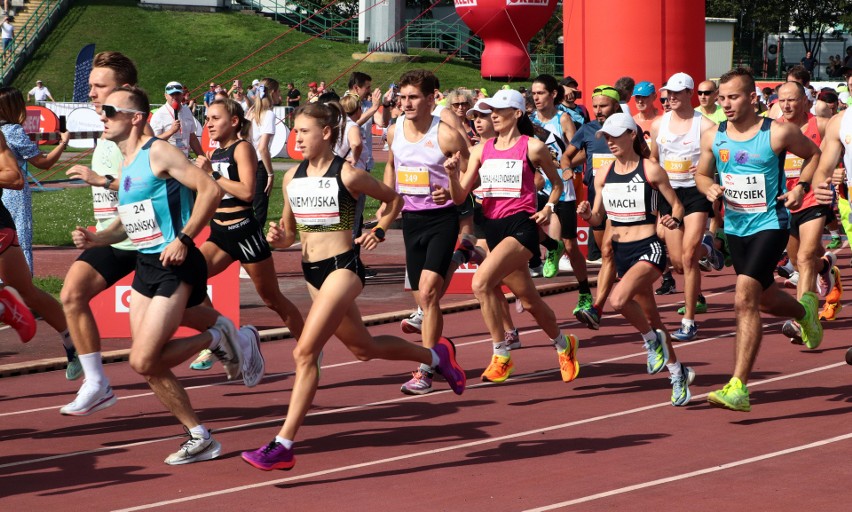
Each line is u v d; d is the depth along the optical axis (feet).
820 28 188.34
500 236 24.98
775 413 22.80
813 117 32.81
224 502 17.47
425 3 189.88
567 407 23.65
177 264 19.16
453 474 18.88
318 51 172.65
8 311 23.57
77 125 88.07
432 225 25.21
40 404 24.35
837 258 48.19
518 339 30.04
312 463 19.66
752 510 16.75
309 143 19.44
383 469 19.22
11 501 17.62
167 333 19.19
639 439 21.01
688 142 30.78
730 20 129.39
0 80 155.22
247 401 24.56
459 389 23.09
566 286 39.81
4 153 23.73
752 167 22.58
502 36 148.77
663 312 35.47
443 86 156.25
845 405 23.30
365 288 40.52
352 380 26.58
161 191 19.57
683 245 30.66
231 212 25.40
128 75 23.34
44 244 52.21
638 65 65.72
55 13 171.22
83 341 21.70
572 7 69.10
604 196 24.14
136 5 179.63
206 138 82.43
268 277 26.05
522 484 18.24
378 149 120.98
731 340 30.78
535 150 24.44
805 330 25.73
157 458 20.08
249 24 180.55
